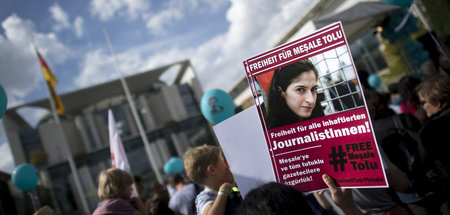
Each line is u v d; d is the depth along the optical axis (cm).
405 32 669
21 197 1357
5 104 227
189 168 156
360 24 702
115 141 306
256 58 126
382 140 187
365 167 109
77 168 2522
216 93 312
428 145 156
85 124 2758
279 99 123
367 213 179
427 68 334
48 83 1252
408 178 176
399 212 169
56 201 2259
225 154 139
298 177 123
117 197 195
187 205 282
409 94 257
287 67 120
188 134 2891
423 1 649
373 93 201
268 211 68
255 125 131
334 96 113
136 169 2562
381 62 1066
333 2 1038
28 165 521
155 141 2744
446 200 158
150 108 3105
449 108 161
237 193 142
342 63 110
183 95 3141
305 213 70
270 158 127
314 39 115
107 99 3272
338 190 114
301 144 121
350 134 111
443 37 276
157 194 383
